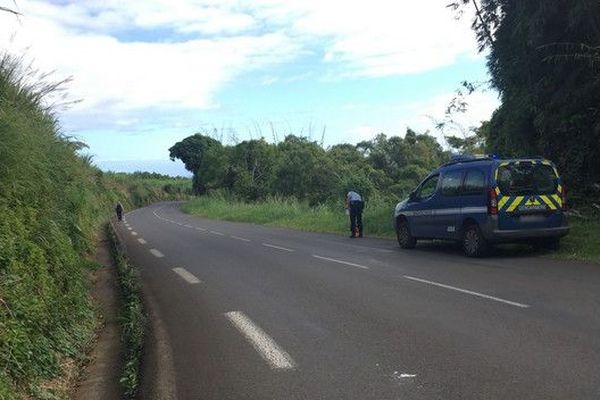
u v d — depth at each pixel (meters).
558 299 8.26
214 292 10.24
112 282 11.64
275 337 6.98
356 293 9.49
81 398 5.37
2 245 5.56
